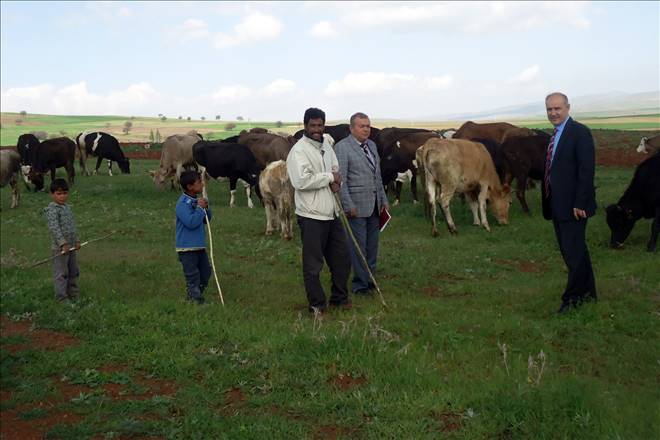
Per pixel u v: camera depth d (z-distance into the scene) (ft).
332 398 15.98
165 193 71.00
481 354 19.22
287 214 42.06
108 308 24.76
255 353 19.15
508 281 30.45
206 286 27.43
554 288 27.48
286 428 14.57
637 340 20.98
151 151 166.40
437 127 437.17
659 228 35.91
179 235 25.58
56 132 481.87
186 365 18.56
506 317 23.34
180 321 22.68
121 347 20.33
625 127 295.89
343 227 24.61
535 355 19.35
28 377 18.57
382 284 29.86
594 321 22.38
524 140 49.80
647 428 13.87
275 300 26.91
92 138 97.66
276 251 38.68
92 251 40.04
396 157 58.90
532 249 37.47
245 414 15.60
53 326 22.94
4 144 354.74
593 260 34.65
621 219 36.65
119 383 17.74
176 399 16.47
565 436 13.57
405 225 47.44
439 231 44.80
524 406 14.80
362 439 14.19
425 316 23.62
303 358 18.30
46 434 14.93
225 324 22.08
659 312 23.77
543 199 24.43
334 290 25.12
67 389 17.66
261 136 66.90
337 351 18.54
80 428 15.03
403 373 17.15
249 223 49.70
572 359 19.15
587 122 391.45
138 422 15.14
